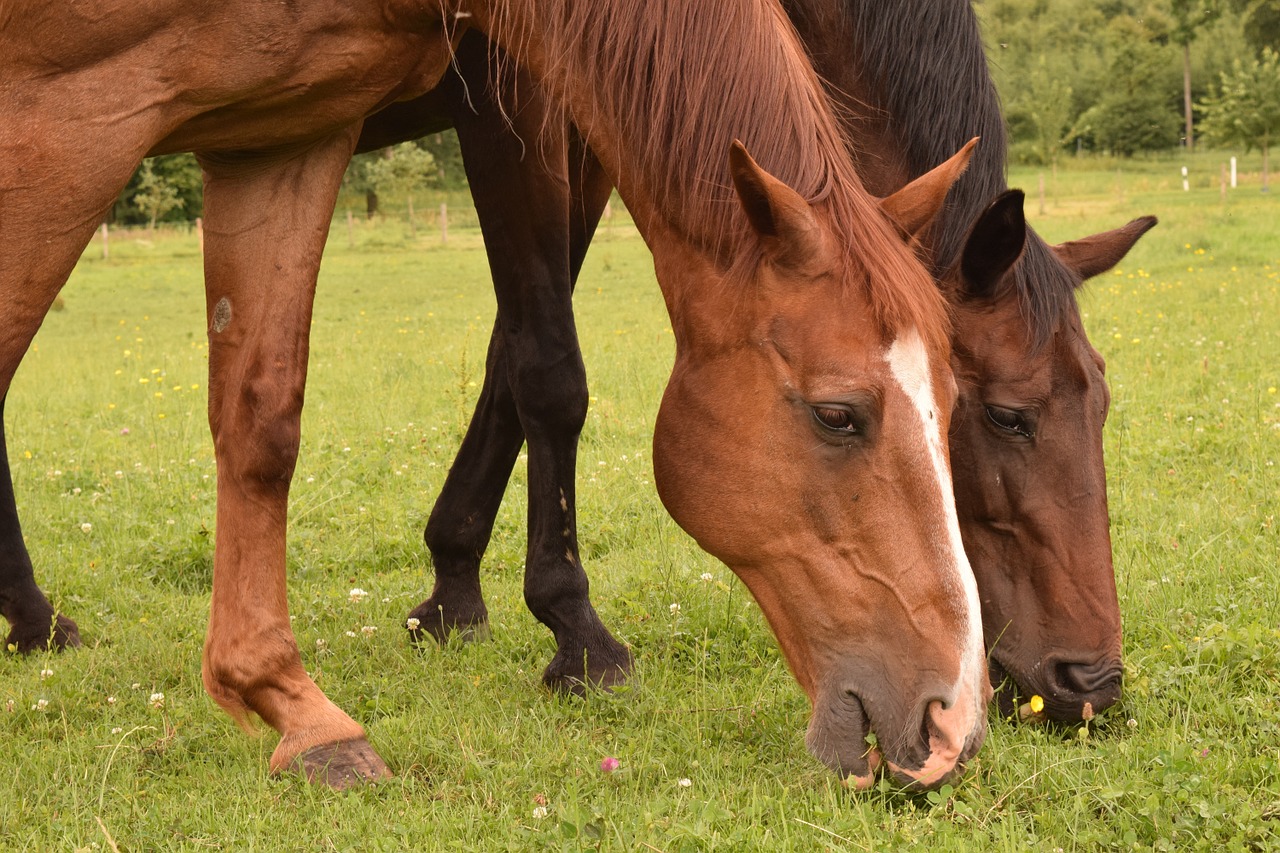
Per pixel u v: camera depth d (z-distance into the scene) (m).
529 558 3.83
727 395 2.73
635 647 4.00
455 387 8.59
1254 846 2.51
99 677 3.83
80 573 4.95
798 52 2.97
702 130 2.80
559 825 2.60
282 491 3.20
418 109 4.10
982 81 3.48
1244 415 6.51
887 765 2.58
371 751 3.09
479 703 3.46
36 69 2.76
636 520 5.50
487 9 3.08
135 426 8.20
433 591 4.36
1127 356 8.66
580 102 3.03
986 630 3.23
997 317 3.15
